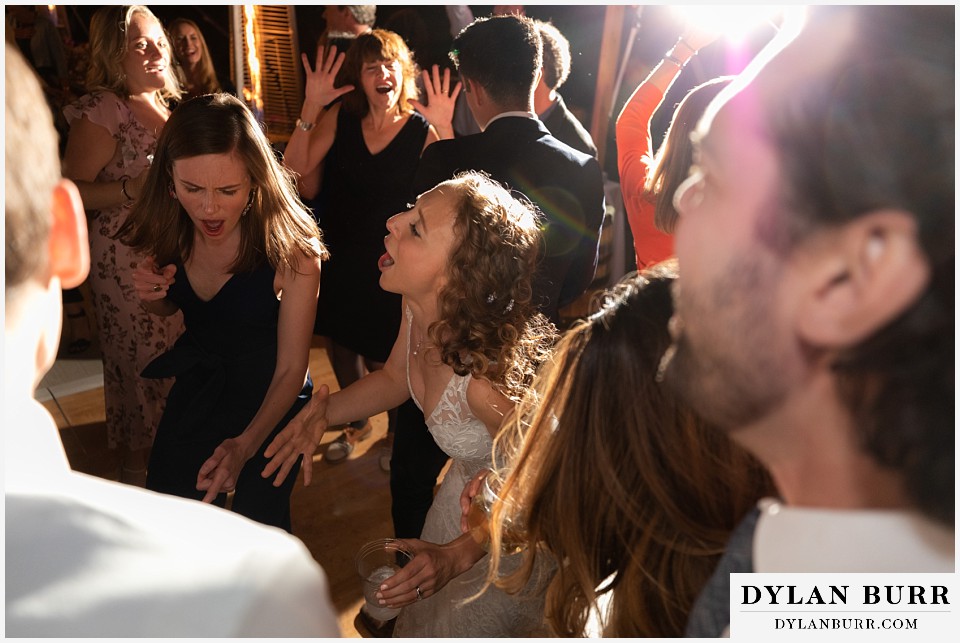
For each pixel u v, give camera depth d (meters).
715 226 0.51
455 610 1.69
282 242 2.03
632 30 4.08
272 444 1.79
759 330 0.50
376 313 3.07
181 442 2.12
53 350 0.61
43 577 0.48
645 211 2.21
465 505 1.51
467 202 1.69
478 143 2.36
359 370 3.37
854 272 0.45
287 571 0.52
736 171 0.50
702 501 0.95
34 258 0.55
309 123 3.04
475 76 2.37
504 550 1.30
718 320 0.52
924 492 0.48
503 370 1.70
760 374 0.51
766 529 0.60
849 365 0.48
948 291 0.44
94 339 4.24
